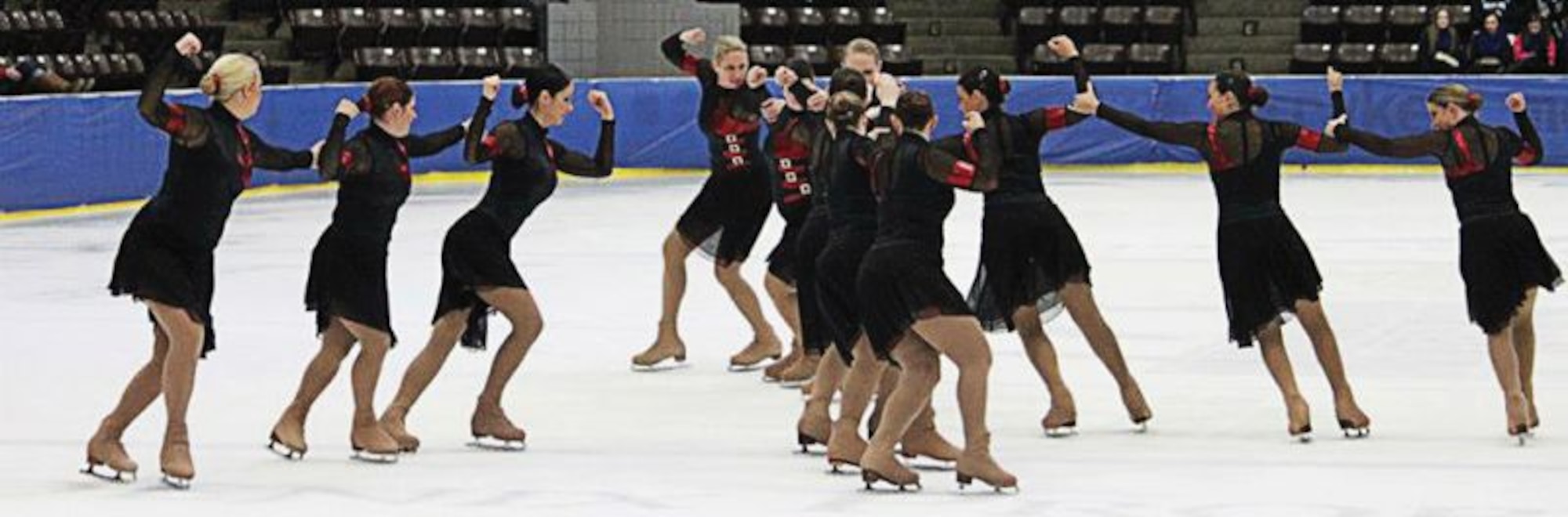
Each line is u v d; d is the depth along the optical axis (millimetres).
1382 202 28250
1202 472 11250
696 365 15227
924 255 10227
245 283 20250
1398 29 37875
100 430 10992
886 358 10398
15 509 10281
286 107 29500
